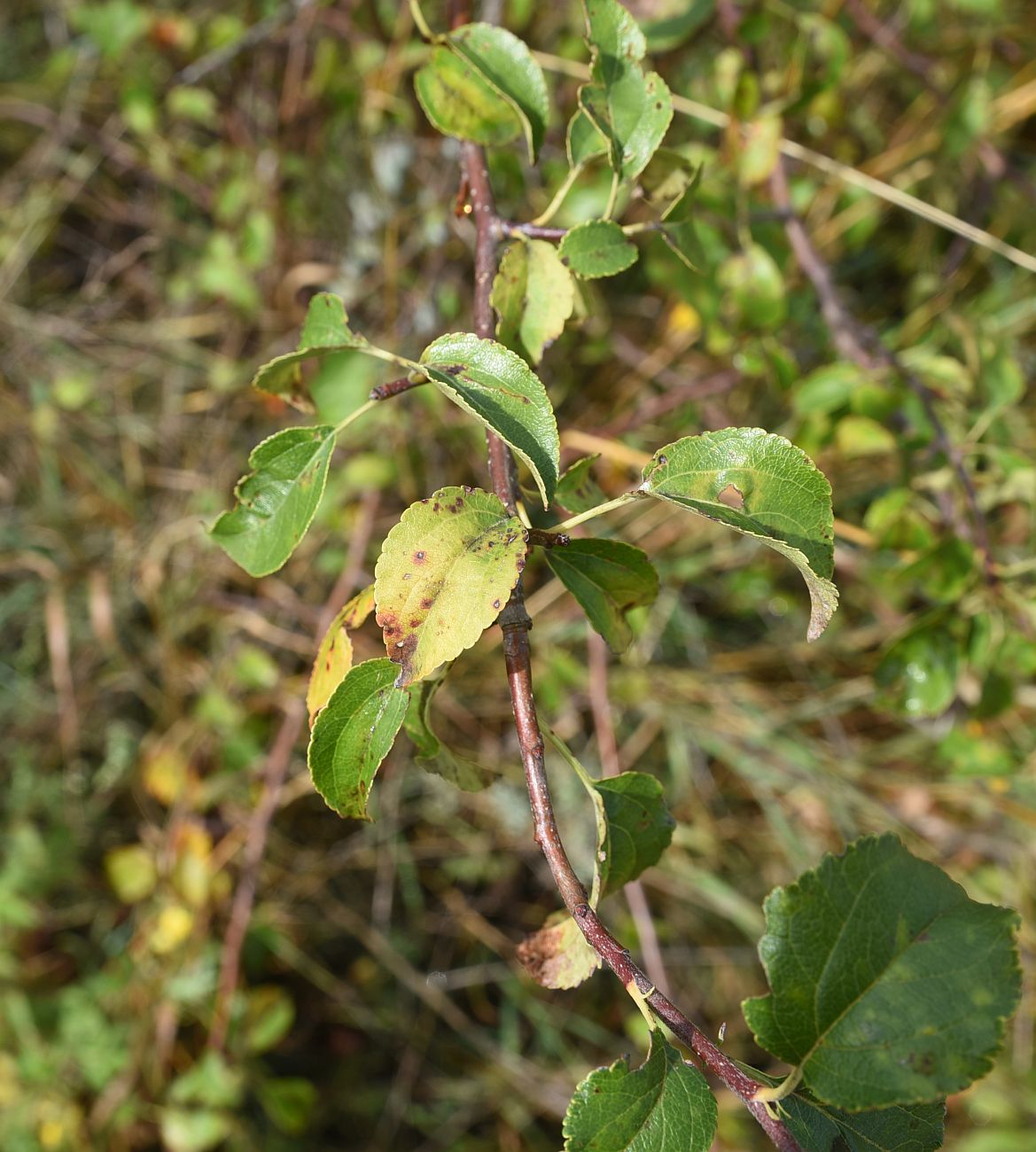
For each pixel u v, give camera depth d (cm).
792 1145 27
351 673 28
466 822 75
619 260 36
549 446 29
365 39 74
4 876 71
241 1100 68
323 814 74
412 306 74
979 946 29
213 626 77
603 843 31
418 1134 71
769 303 58
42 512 80
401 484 74
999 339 58
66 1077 68
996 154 72
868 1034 28
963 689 66
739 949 72
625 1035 71
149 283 86
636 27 35
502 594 27
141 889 71
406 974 72
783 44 65
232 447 81
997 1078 66
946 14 79
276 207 78
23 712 78
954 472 52
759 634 80
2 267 85
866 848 30
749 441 29
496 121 38
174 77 81
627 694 74
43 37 92
